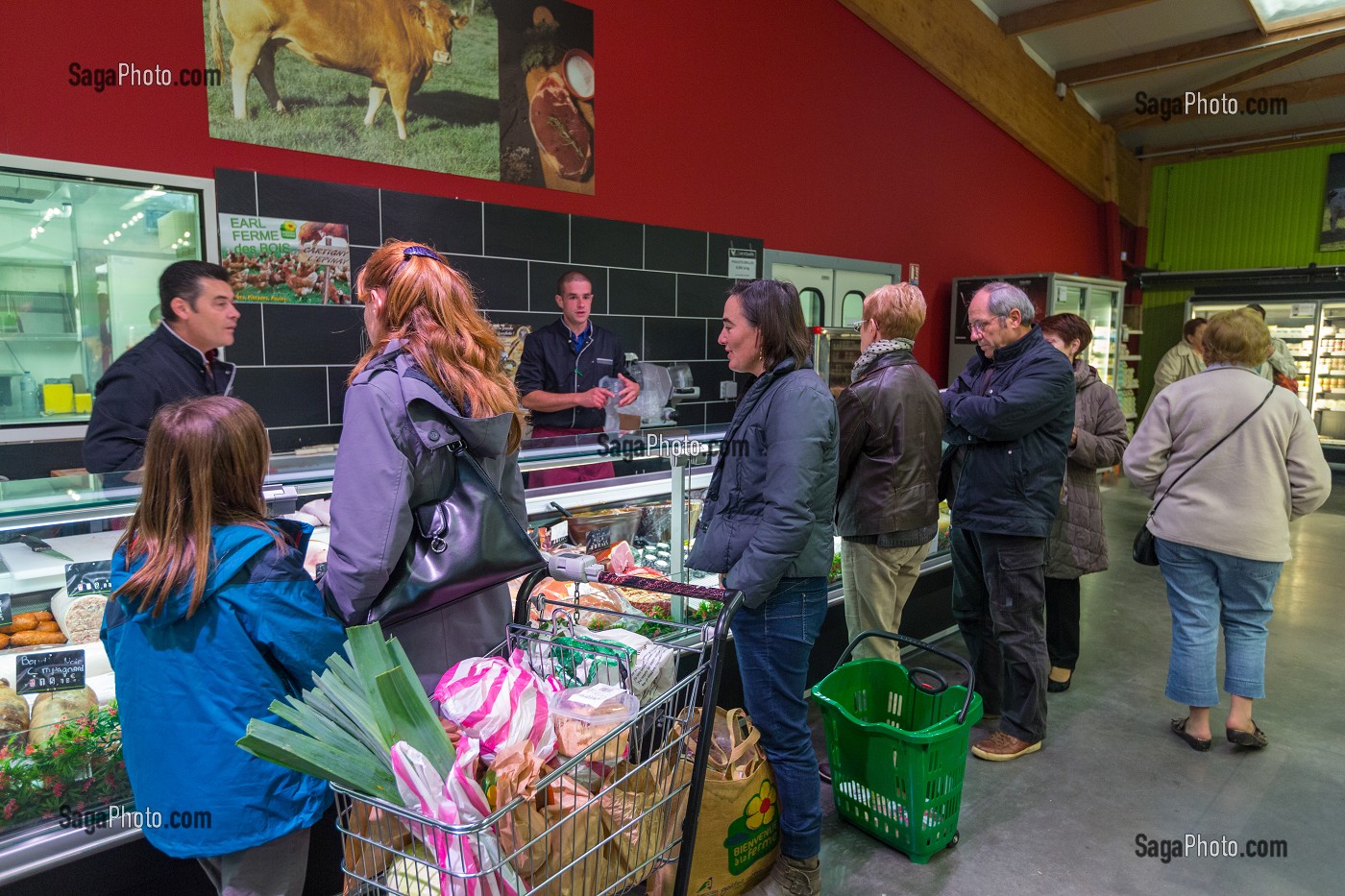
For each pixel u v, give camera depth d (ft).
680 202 16.83
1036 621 9.07
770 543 5.88
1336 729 10.18
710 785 5.89
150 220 10.88
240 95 11.27
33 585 5.26
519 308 14.48
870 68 20.88
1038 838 7.75
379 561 4.36
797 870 6.53
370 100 12.42
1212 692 9.46
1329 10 21.85
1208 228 35.78
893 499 8.29
